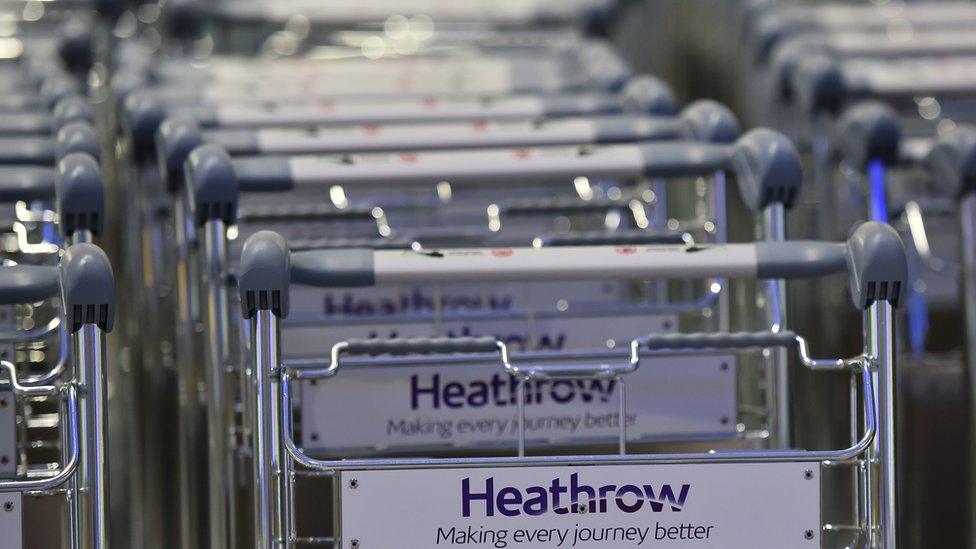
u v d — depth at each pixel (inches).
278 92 419.5
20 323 323.3
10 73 461.7
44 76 417.7
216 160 283.6
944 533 374.0
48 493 229.5
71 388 227.5
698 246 254.2
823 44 474.6
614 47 594.2
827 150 433.4
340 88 429.4
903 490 374.6
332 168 300.2
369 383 283.4
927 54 476.4
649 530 232.2
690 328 353.1
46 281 235.3
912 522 374.3
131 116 350.9
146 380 373.7
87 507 229.3
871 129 373.7
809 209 457.4
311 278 247.0
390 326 313.9
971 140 333.1
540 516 231.5
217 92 413.7
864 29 518.9
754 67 522.9
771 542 233.1
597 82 432.1
